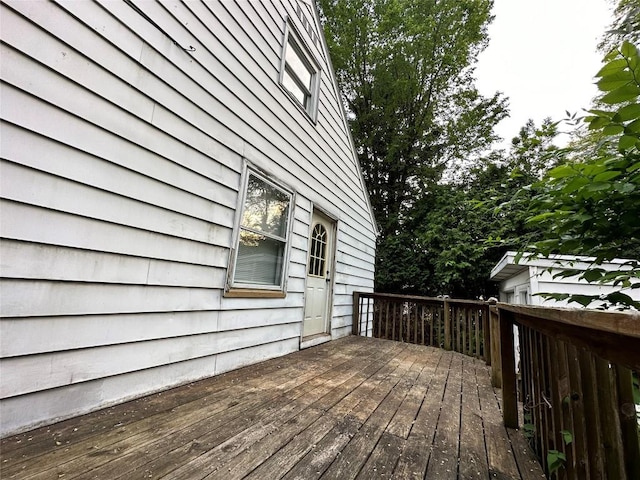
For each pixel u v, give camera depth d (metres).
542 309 1.14
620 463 0.90
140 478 1.23
